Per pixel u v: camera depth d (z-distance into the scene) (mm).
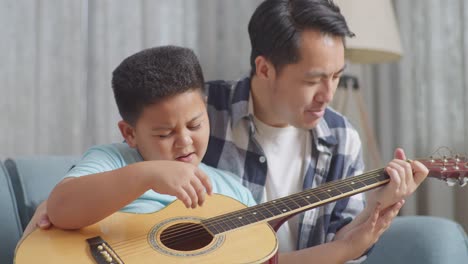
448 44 1948
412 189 949
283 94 1043
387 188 944
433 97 1971
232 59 2016
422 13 1984
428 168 960
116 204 809
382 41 1658
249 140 1173
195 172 814
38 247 776
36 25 1814
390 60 1799
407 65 1995
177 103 881
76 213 806
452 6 1938
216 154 1178
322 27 974
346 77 1851
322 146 1181
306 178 1174
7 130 1794
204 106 940
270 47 1037
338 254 988
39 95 1821
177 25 1981
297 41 981
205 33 1991
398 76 2035
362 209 1181
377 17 1668
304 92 1009
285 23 1001
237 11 2016
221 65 2027
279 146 1188
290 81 1018
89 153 995
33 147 1822
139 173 800
